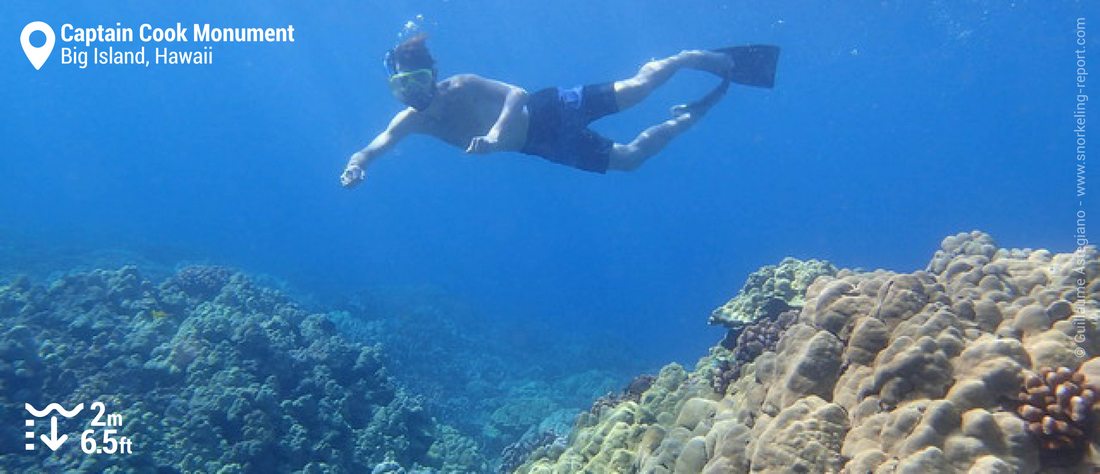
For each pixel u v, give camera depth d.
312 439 8.67
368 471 8.80
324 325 12.05
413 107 7.07
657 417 6.22
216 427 8.02
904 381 3.60
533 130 7.66
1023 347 3.59
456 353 20.75
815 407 3.85
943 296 4.33
